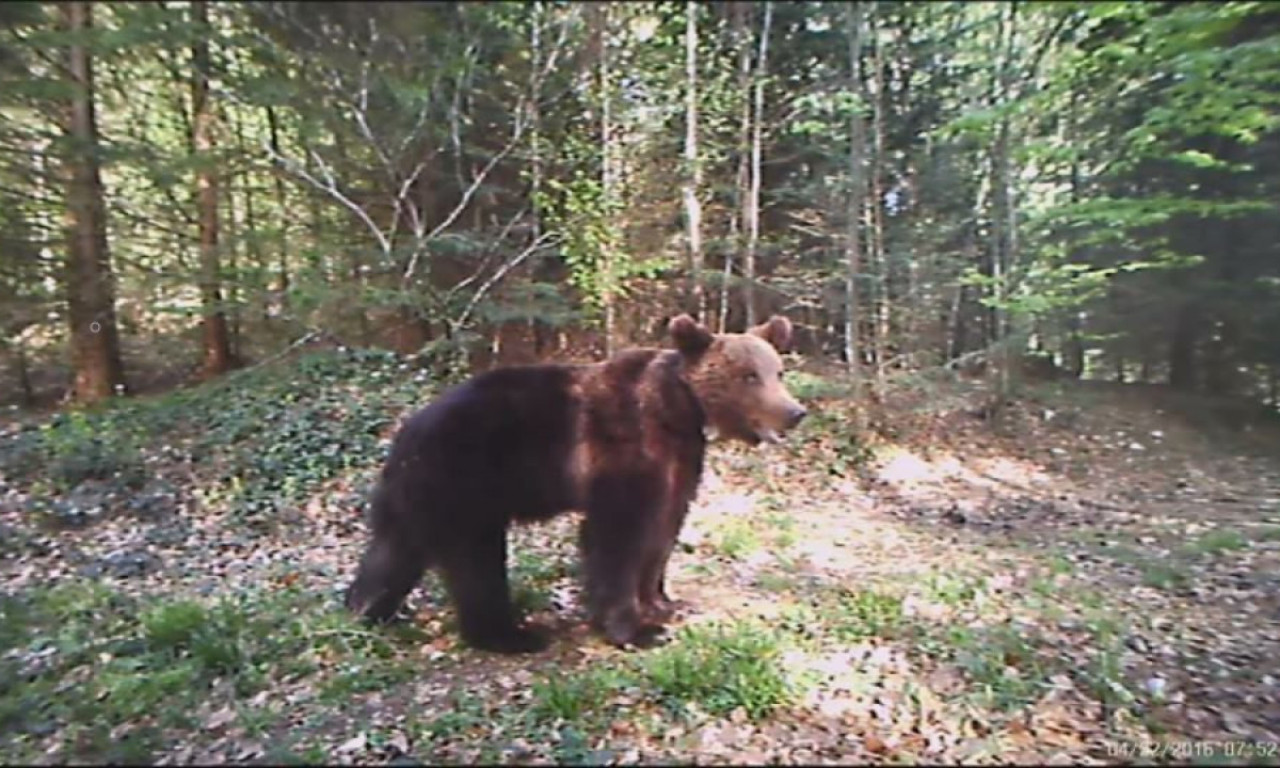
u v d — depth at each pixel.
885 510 9.58
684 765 3.43
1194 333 13.15
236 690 4.23
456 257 12.89
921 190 14.77
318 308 11.73
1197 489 10.53
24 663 4.64
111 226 12.23
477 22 12.23
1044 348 16.81
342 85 11.75
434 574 5.86
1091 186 12.07
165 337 14.80
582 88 13.30
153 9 10.34
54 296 11.46
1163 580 6.48
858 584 6.21
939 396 13.32
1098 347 15.09
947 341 15.42
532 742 3.66
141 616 5.17
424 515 4.66
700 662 4.28
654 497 4.68
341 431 9.55
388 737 3.71
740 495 9.60
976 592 6.04
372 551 5.02
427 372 11.80
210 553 6.99
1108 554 7.51
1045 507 9.80
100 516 7.84
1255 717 3.99
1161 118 7.23
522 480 4.64
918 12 13.70
